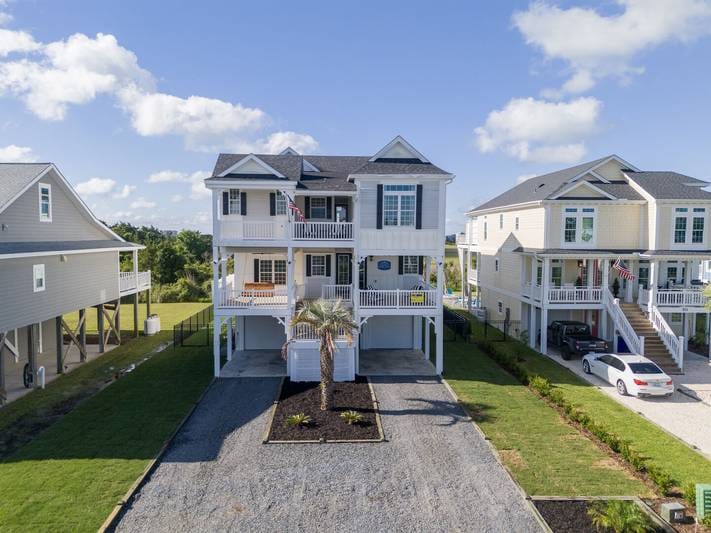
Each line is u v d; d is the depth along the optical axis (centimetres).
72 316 3675
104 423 1491
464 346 2631
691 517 1005
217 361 1978
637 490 1119
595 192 2547
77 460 1243
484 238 3594
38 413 1605
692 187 2548
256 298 2106
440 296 2036
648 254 2398
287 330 1970
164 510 1034
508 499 1084
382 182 2027
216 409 1622
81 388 1877
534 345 2633
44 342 2534
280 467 1226
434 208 2055
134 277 2856
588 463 1251
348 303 2156
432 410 1622
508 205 2955
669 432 1478
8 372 2095
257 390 1817
